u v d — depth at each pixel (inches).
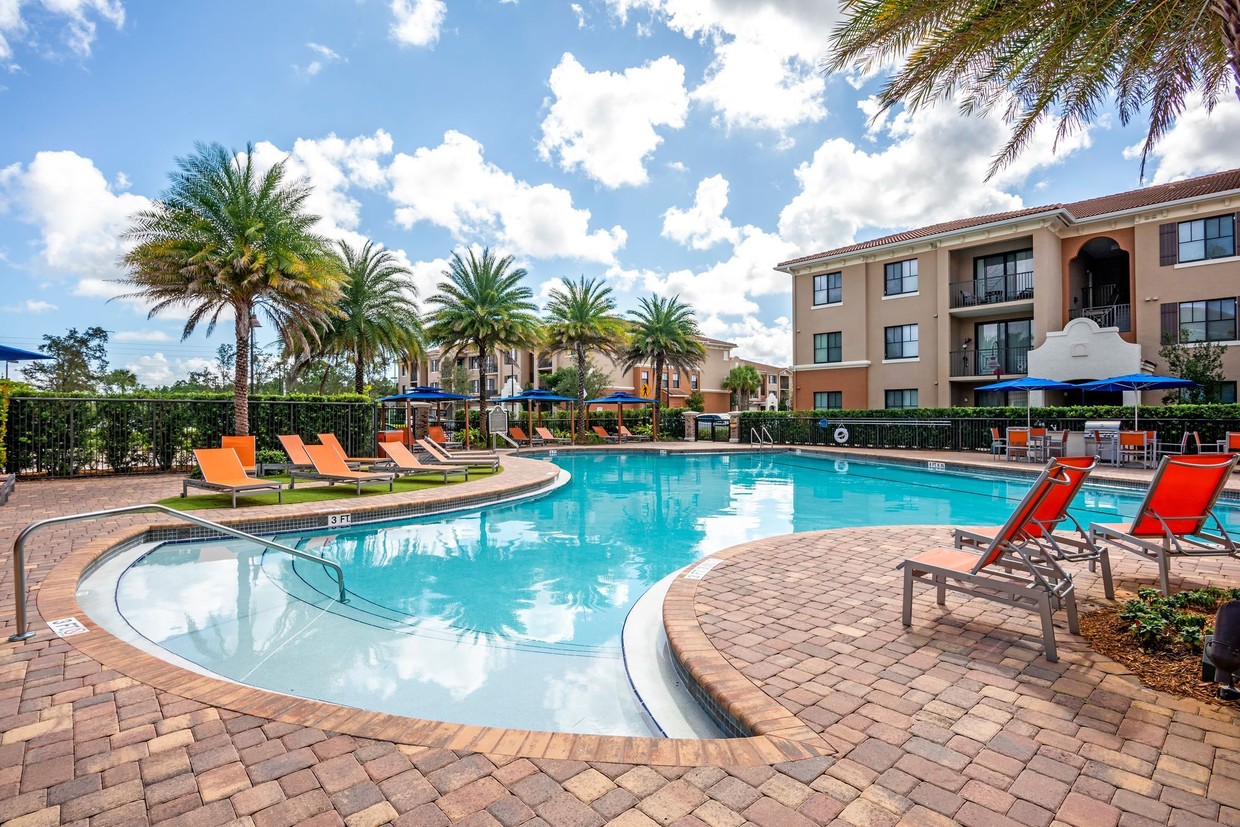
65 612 175.2
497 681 159.6
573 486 592.4
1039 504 154.7
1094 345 829.2
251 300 615.5
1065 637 154.7
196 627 198.8
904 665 138.8
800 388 1203.2
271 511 355.3
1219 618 118.6
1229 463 179.8
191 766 97.3
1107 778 94.0
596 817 84.4
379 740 105.2
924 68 225.3
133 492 451.5
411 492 463.2
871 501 487.8
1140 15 203.3
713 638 157.1
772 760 99.2
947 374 997.8
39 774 95.3
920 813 85.7
